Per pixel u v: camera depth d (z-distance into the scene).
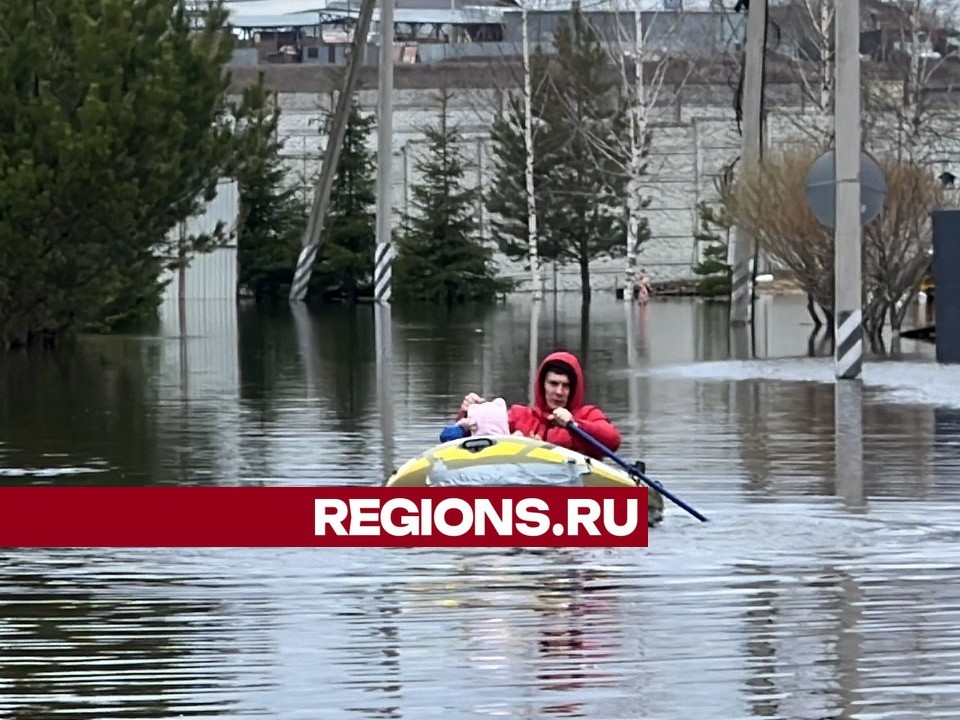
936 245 26.67
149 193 32.72
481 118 69.94
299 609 10.05
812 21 52.38
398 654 8.98
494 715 7.90
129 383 25.62
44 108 31.19
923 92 53.50
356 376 26.62
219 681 8.52
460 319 46.81
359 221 62.94
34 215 30.89
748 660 8.79
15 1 32.12
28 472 15.71
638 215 66.38
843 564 11.27
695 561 11.37
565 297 68.56
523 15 66.44
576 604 10.12
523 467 12.59
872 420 19.94
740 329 39.12
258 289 63.31
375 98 73.06
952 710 7.92
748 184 35.12
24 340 33.50
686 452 17.14
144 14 34.53
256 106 36.78
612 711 7.95
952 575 10.90
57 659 8.97
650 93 66.88
